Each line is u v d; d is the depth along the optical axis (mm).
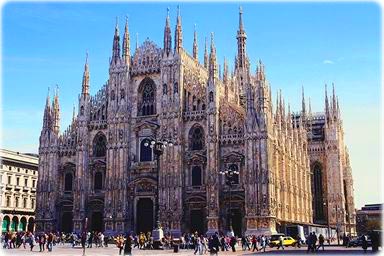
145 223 107812
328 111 165125
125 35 116812
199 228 103875
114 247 89188
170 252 71500
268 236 93500
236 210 101500
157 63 113312
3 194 136750
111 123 113562
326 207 159875
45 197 115812
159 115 110375
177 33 111688
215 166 102375
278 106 118500
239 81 148875
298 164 133875
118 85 115125
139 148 111500
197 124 107625
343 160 173000
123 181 109938
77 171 114188
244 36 161625
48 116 119938
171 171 105750
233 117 104750
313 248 69688
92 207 113688
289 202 118875
